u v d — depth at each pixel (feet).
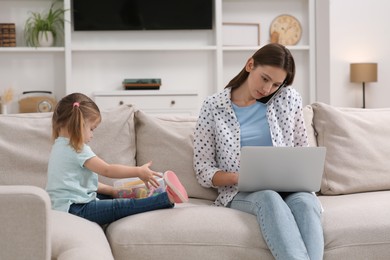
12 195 5.56
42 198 5.63
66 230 6.42
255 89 8.20
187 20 20.83
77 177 7.58
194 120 9.20
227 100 8.49
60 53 20.58
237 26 21.20
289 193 7.99
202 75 21.16
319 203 7.52
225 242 6.93
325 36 20.04
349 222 7.30
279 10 21.33
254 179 7.62
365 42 19.86
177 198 7.41
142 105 19.95
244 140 8.36
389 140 9.32
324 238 7.22
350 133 9.16
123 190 8.02
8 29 19.85
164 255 6.86
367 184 8.96
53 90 20.62
